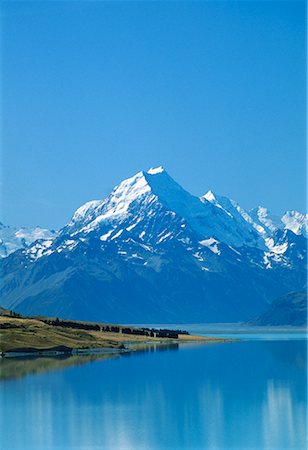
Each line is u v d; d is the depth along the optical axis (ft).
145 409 588.50
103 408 590.14
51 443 473.67
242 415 565.94
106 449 459.32
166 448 461.37
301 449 455.63
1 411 578.66
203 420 543.80
